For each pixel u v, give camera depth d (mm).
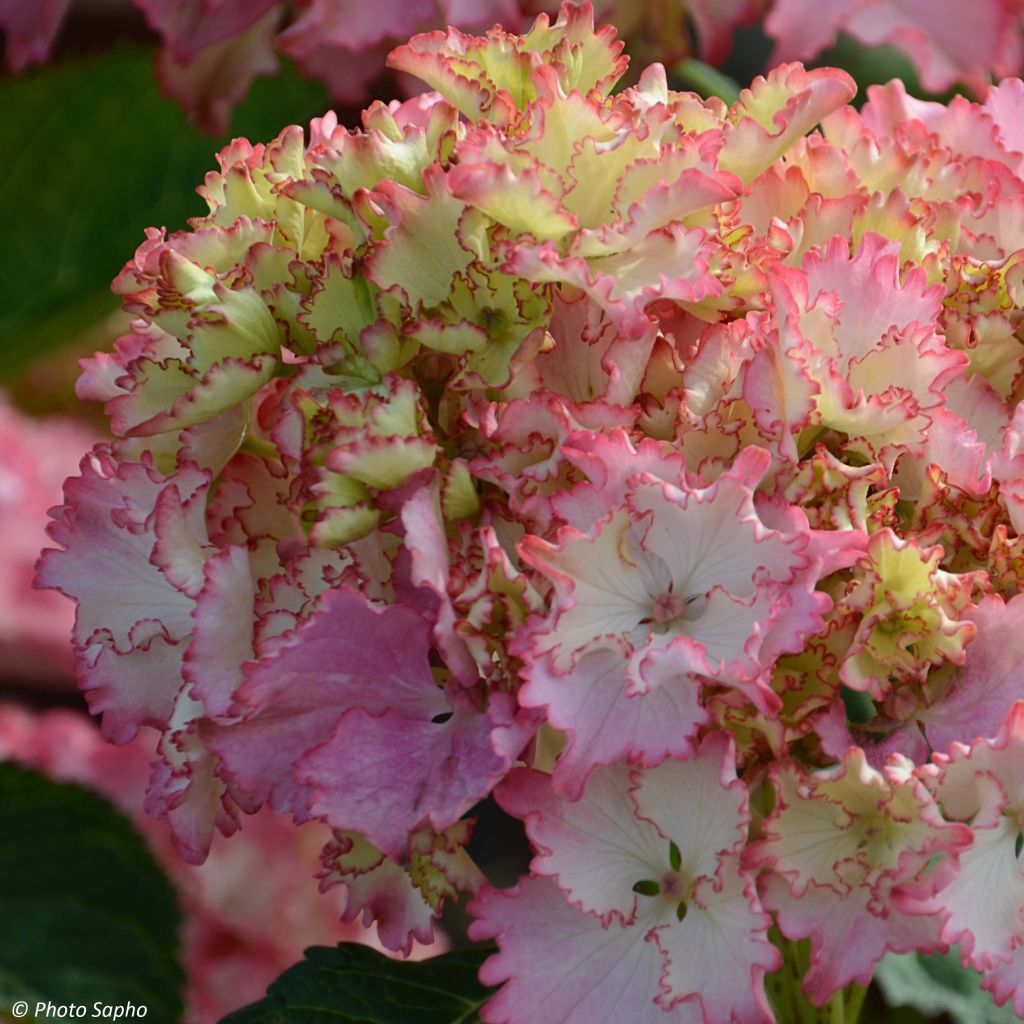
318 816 776
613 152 797
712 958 782
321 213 812
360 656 787
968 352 824
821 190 839
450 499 786
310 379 794
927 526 799
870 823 781
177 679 827
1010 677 793
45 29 951
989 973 783
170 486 805
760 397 788
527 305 792
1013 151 881
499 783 786
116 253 950
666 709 774
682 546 781
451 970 857
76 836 929
